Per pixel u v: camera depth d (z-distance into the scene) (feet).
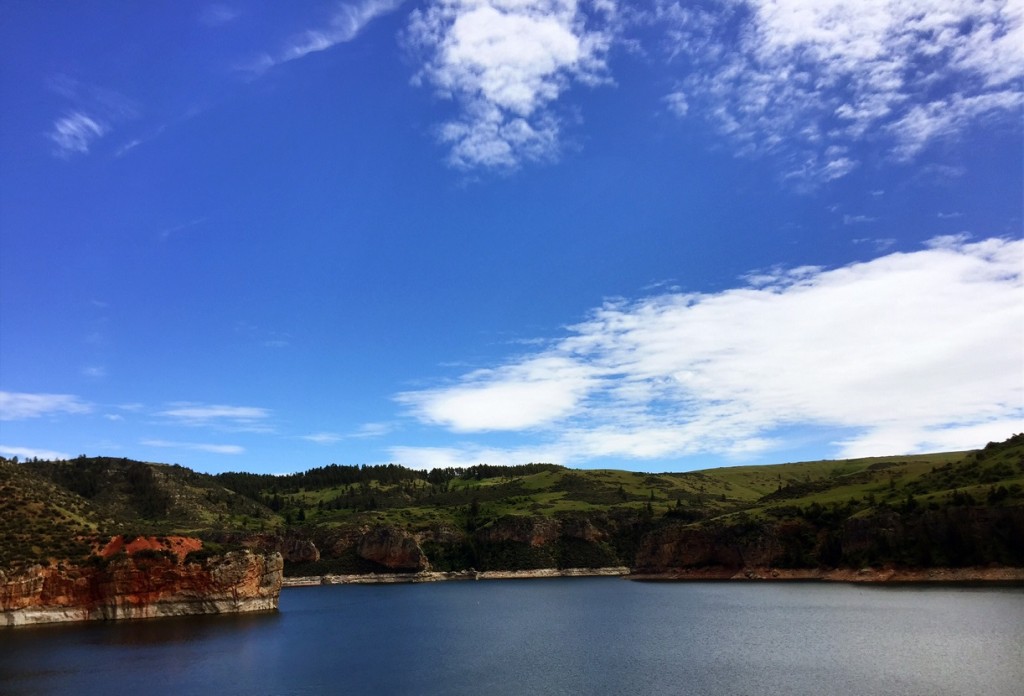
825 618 343.67
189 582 396.57
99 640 301.02
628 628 348.38
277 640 312.71
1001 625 285.84
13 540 362.94
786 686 201.16
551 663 252.21
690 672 226.99
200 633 327.88
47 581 355.97
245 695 204.44
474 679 224.94
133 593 377.09
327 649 289.33
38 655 264.93
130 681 221.25
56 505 408.05
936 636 268.00
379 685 216.95
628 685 210.79
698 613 401.08
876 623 313.32
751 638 293.84
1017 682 192.24
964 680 196.95
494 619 410.72
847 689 193.77
